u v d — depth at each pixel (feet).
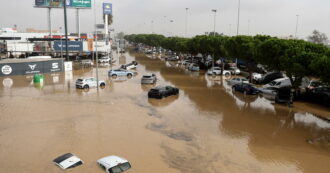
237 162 47.88
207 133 62.18
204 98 98.89
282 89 91.91
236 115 77.46
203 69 189.57
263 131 64.49
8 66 135.85
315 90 101.19
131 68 184.96
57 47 211.82
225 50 146.92
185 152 51.42
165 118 72.84
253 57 118.73
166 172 43.34
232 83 127.03
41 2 255.09
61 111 76.43
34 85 115.55
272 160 49.08
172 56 268.62
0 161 45.85
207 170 44.55
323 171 45.34
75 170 42.93
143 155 49.47
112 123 67.21
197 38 198.18
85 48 220.23
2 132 59.41
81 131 61.00
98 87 113.09
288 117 76.59
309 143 57.62
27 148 51.34
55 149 51.06
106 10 311.27
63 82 124.67
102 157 47.98
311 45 89.15
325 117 77.20
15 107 79.66
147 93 104.73
